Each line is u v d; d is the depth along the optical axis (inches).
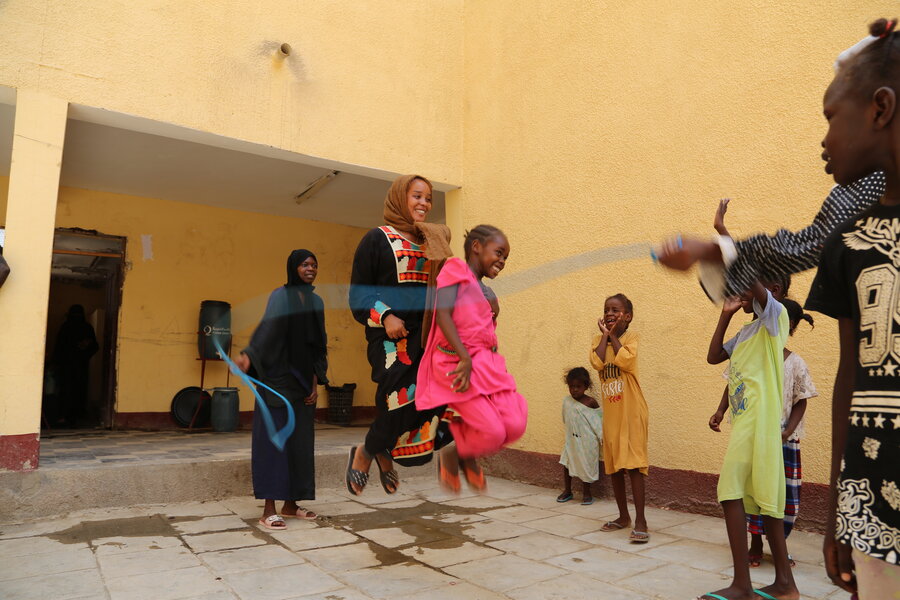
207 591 120.5
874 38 51.0
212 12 219.0
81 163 304.0
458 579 127.6
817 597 117.8
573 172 229.9
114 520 178.2
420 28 269.3
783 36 175.2
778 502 109.6
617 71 217.3
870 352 47.5
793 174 170.9
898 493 44.8
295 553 146.7
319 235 407.8
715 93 189.6
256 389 171.8
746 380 114.7
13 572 131.6
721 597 105.7
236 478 211.8
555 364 231.3
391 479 116.0
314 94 238.7
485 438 99.0
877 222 49.3
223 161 301.9
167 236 361.7
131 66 202.2
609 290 214.1
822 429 161.9
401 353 109.7
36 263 181.0
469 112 276.4
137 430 340.5
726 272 62.4
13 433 176.2
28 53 185.3
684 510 188.4
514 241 251.0
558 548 150.6
